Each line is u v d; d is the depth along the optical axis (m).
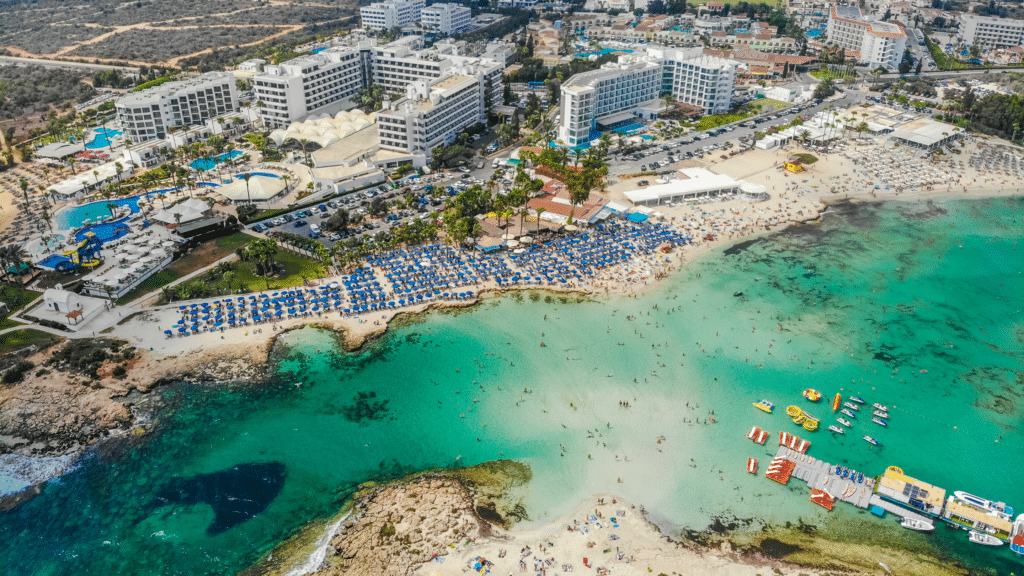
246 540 134.62
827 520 139.25
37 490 145.38
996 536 135.25
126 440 158.25
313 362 184.25
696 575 126.88
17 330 191.50
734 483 147.38
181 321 196.88
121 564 129.75
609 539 133.88
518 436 159.38
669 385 176.25
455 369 182.00
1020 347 194.38
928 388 177.12
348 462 152.75
